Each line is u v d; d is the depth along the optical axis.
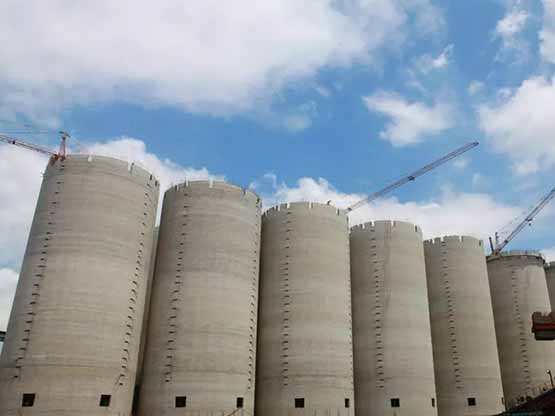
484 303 55.06
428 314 50.00
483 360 52.06
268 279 44.47
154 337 37.16
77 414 29.97
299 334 41.31
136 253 35.94
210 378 35.38
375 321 47.59
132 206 36.44
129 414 33.38
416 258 51.16
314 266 43.75
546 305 59.88
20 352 30.66
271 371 40.88
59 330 31.19
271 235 46.00
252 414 37.50
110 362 32.19
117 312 33.44
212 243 39.12
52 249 33.16
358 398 45.97
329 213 46.62
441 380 52.41
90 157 35.91
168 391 34.81
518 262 61.56
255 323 40.53
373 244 50.69
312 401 39.31
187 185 41.22
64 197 34.53
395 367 45.56
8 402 29.67
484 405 50.16
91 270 33.06
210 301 37.38
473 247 57.41
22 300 32.31
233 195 41.50
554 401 40.59
